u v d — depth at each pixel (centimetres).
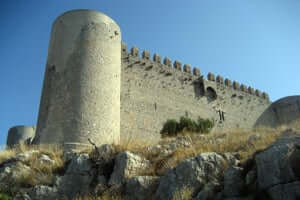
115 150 1230
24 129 3959
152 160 1167
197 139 1470
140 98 2970
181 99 3306
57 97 2042
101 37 2281
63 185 1122
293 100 4322
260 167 810
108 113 2055
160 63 3316
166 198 914
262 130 1767
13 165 1209
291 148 786
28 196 1076
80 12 2327
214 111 3572
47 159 1261
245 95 4053
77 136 1875
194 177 920
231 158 987
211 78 3762
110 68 2223
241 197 801
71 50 2175
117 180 1070
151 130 2895
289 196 712
